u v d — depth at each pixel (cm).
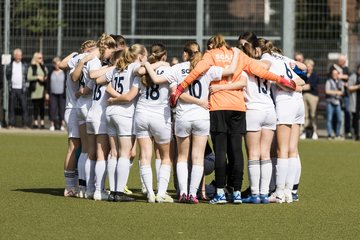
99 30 6191
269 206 2917
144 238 2297
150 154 2939
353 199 3138
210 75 2872
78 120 3050
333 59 6053
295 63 3061
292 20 5988
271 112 2948
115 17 6103
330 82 5938
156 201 2956
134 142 3181
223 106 2891
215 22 6097
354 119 5972
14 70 6206
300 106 3034
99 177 2986
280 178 3014
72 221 2530
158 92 2881
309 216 2711
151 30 6141
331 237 2370
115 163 2956
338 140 5922
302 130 6059
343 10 6034
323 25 6053
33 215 2625
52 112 6219
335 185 3584
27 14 6238
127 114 2917
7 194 3105
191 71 2842
